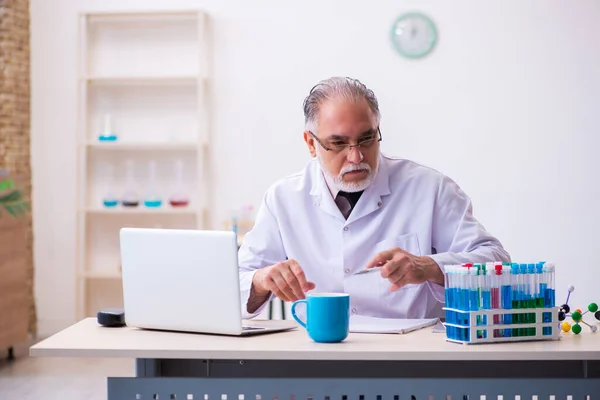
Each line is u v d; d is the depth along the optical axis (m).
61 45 6.17
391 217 2.65
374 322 2.29
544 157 5.85
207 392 1.92
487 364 2.05
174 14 6.02
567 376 2.04
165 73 6.09
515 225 5.88
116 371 4.91
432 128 5.89
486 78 5.86
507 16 5.83
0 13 5.90
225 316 2.07
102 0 6.13
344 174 2.47
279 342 1.99
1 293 5.12
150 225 6.17
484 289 1.97
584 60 5.81
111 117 6.00
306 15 5.97
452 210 2.65
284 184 2.73
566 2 5.80
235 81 6.03
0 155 5.86
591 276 5.86
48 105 6.19
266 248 2.68
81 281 6.12
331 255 2.65
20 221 5.36
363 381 1.89
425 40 5.85
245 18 6.02
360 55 5.93
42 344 1.97
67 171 6.19
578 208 5.84
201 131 5.89
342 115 2.42
